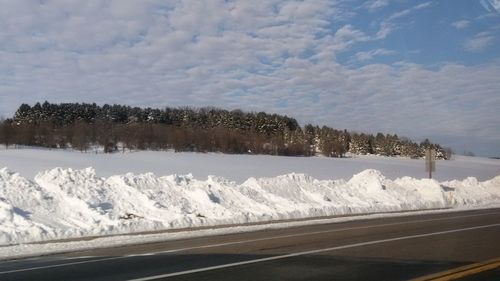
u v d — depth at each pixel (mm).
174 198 20891
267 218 20969
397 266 10039
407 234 15547
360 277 8961
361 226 18219
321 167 84188
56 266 10086
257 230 17109
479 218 21578
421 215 23531
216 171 64125
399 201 29266
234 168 71188
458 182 36969
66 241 14055
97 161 72000
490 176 83562
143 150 104688
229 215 20250
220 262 10500
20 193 17141
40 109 135875
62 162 65375
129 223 16875
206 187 22922
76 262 10555
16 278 8906
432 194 31969
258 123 144625
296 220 20750
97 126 115812
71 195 18172
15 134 106500
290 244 13344
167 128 117875
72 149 103062
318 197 26422
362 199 28500
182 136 111500
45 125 113812
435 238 14547
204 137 113625
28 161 63469
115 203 18953
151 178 21797
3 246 13086
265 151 123062
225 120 144375
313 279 8797
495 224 18781
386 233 15875
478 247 12727
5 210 15398
